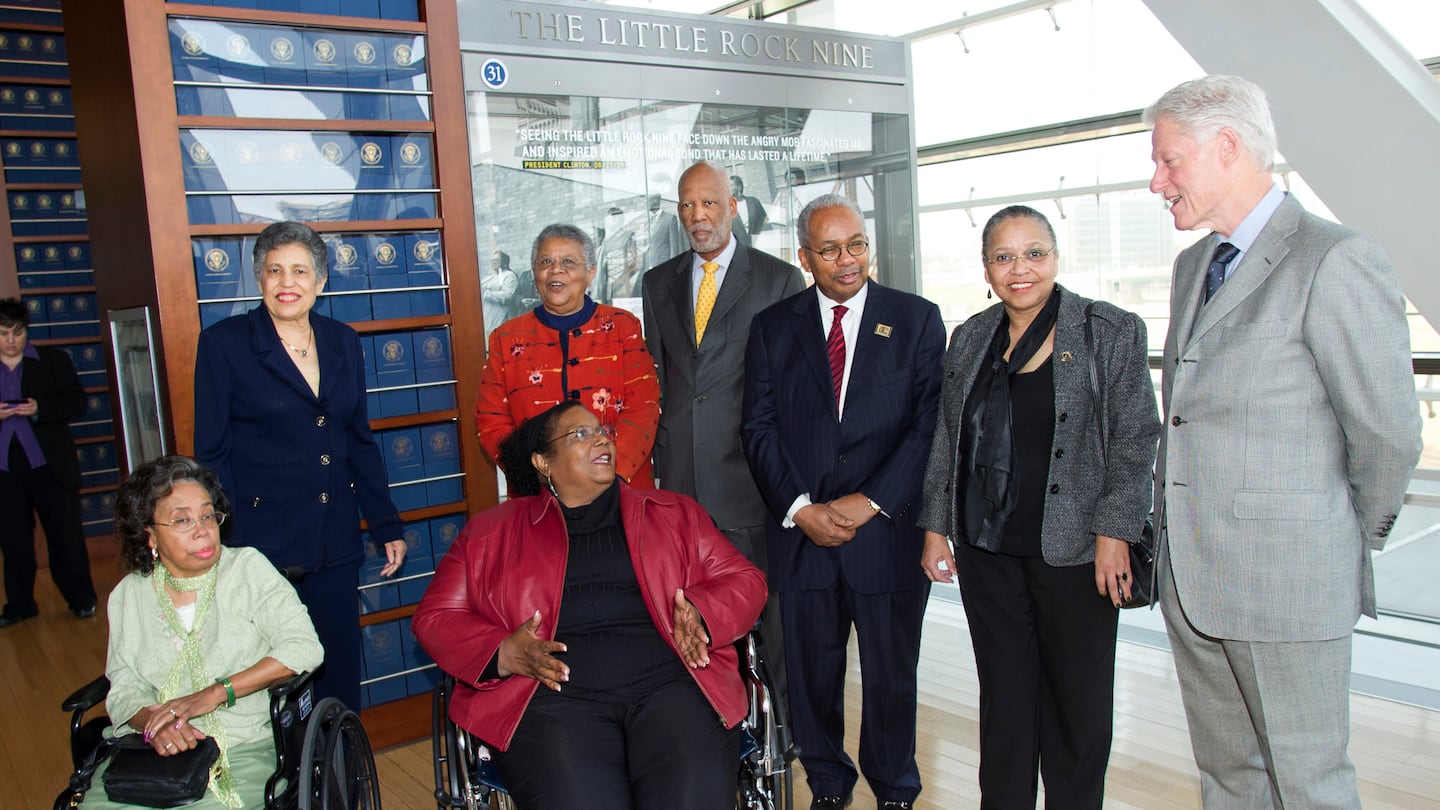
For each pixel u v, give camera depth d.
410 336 3.62
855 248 2.68
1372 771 3.04
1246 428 1.94
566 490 2.36
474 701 2.20
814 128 4.85
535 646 2.12
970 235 7.00
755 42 4.59
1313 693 1.96
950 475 2.54
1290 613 1.92
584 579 2.34
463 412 3.68
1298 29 3.18
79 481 5.55
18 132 7.07
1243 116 1.90
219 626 2.29
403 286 3.59
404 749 3.55
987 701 2.48
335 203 3.44
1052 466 2.29
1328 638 1.92
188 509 2.23
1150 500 2.26
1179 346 2.07
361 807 2.46
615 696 2.27
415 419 3.62
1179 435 2.05
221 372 2.68
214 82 3.17
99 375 7.34
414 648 3.66
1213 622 2.02
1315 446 1.90
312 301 2.75
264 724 2.31
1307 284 1.85
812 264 2.74
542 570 2.32
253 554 2.38
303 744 2.05
